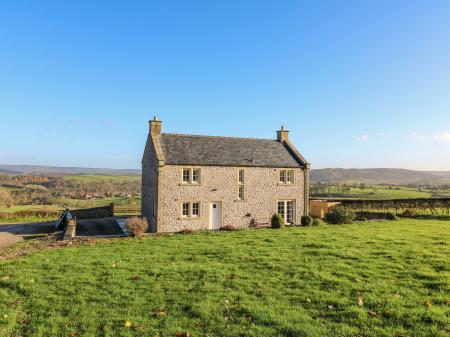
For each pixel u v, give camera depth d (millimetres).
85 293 9969
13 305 9289
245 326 7742
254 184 28922
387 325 7559
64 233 22672
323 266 12062
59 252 15820
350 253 13750
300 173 31031
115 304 9156
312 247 15289
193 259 13742
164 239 18859
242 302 9047
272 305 8805
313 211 35906
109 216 37156
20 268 12867
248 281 10727
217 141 30469
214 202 27438
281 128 34062
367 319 7852
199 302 9094
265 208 29281
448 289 9438
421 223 24859
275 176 29891
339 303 8766
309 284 10297
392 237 17312
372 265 12023
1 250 18500
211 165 27234
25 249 17953
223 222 27562
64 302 9375
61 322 8164
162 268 12352
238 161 28609
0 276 11891
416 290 9539
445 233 18609
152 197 27375
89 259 14070
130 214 39531
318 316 8148
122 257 14359
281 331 7465
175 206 25922
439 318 7688
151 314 8500
